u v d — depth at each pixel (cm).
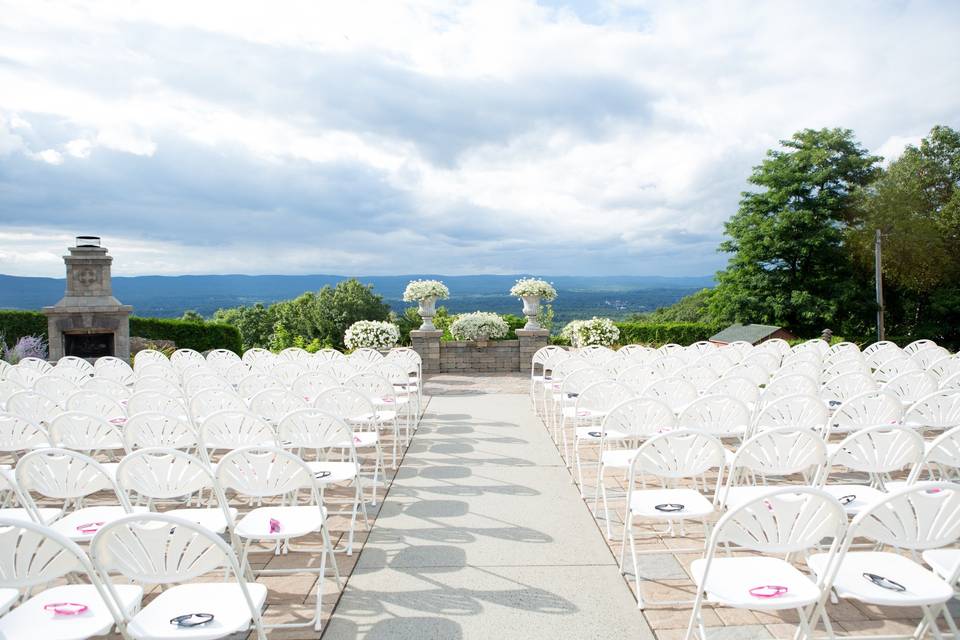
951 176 3262
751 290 3039
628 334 2188
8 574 228
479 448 691
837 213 3020
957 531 241
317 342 1648
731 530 246
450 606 325
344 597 336
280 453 309
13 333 1742
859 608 315
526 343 1437
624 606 323
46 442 441
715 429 447
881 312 2917
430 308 1463
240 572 226
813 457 337
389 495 521
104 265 1469
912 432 322
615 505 487
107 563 223
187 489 322
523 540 418
